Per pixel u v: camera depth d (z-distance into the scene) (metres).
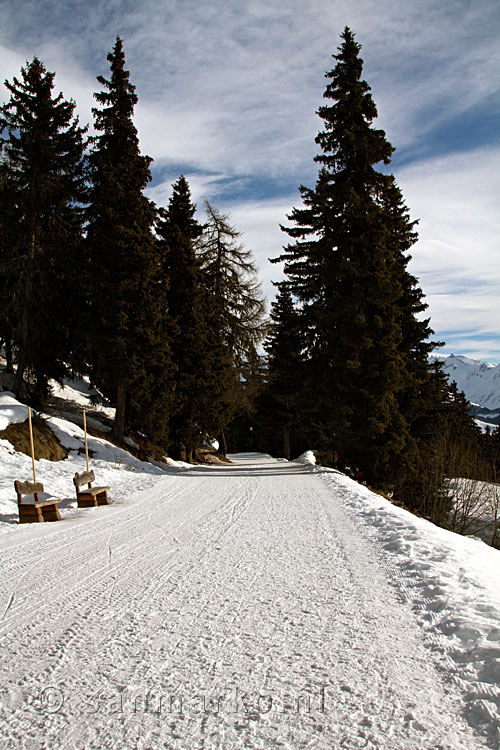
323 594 4.85
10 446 15.13
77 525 8.48
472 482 22.02
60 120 19.97
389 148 20.16
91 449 18.42
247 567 5.82
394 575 5.49
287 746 2.47
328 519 9.09
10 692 3.02
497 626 3.84
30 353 19.88
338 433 18.95
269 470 21.50
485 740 2.53
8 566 5.88
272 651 3.57
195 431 27.27
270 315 39.38
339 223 20.39
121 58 20.97
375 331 18.75
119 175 20.30
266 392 44.69
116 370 19.64
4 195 18.84
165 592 4.91
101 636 3.84
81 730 2.62
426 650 3.59
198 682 3.13
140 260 19.47
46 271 19.48
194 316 26.27
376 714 2.76
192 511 10.00
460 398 44.59
